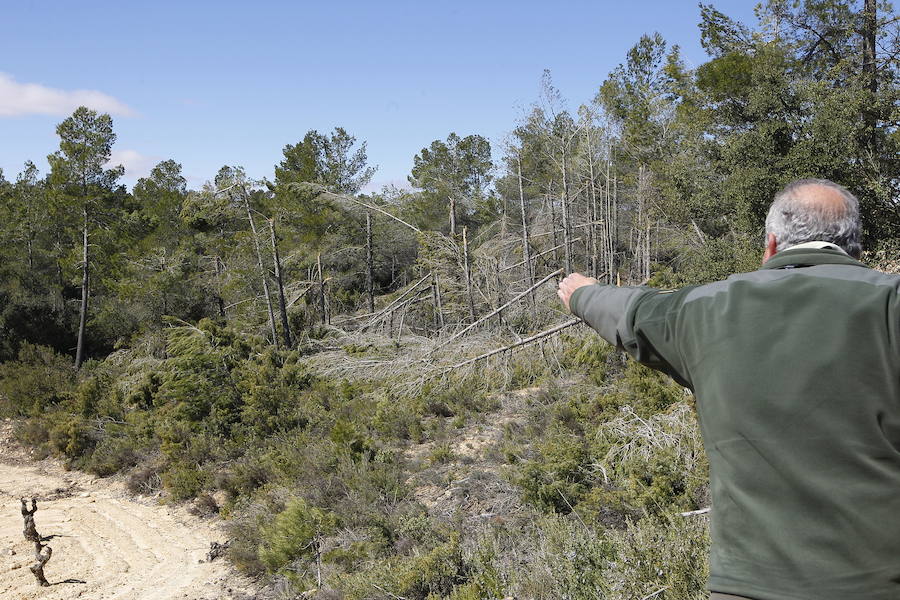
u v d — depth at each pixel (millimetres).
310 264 33719
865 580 1152
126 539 13969
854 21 13477
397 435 15898
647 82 31062
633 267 27797
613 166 28906
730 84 12539
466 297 22172
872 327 1275
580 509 8625
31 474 19156
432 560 8031
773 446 1267
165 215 46031
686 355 1470
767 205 11094
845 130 10344
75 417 21516
